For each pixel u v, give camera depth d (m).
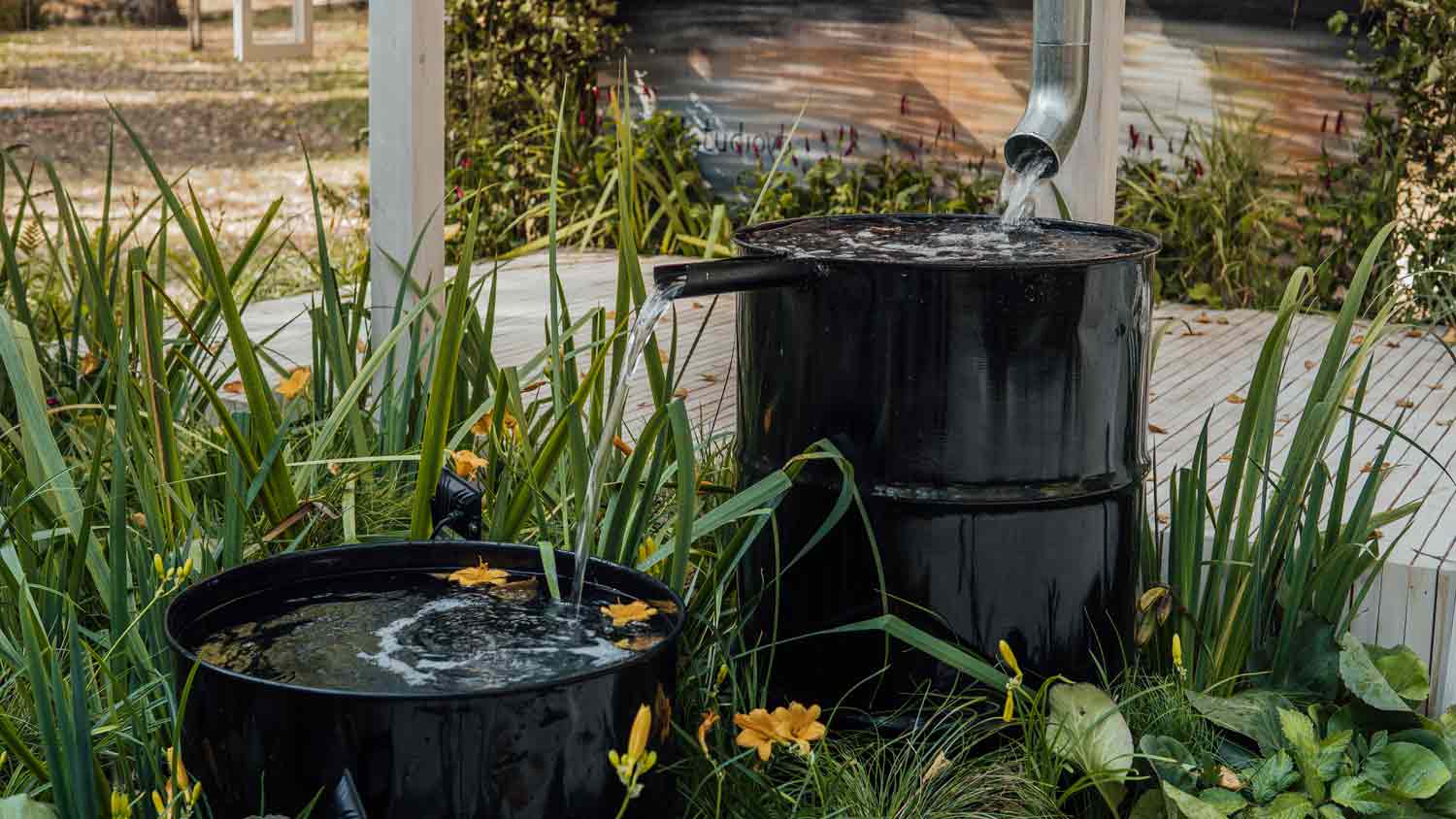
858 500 1.83
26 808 1.53
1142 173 5.77
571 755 1.45
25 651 1.70
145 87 8.45
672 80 6.81
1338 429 3.48
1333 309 5.48
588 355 3.90
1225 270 5.49
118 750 1.74
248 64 8.81
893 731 1.99
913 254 2.03
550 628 1.70
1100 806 2.00
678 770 1.81
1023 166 2.53
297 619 1.72
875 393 1.93
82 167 7.64
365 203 7.05
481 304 5.06
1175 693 2.08
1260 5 5.54
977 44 6.14
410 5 2.71
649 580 1.76
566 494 2.27
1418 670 2.16
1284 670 2.15
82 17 8.19
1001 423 1.90
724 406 3.62
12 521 1.93
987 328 1.87
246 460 2.04
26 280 3.19
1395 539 2.37
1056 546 1.97
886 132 6.41
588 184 6.64
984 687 1.97
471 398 2.56
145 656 1.81
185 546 1.97
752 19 6.61
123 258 6.51
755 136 6.69
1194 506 2.15
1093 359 1.94
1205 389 3.97
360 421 2.42
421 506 2.11
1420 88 5.32
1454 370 4.17
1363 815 1.93
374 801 1.41
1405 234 5.25
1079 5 2.45
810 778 1.89
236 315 2.07
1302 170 5.58
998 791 1.89
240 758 1.45
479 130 6.69
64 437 2.61
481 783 1.41
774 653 2.09
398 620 1.72
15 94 7.95
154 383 2.16
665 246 6.39
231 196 8.48
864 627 1.84
